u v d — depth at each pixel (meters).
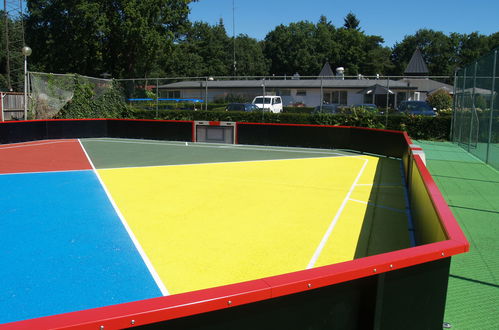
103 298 4.52
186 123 22.58
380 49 91.06
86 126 24.09
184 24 43.12
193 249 6.05
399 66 91.88
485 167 13.02
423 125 21.88
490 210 7.84
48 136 22.73
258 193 9.88
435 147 18.48
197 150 18.81
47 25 39.91
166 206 8.60
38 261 5.58
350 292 2.39
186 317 1.98
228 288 2.10
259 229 7.04
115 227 7.12
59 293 4.63
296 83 38.19
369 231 6.94
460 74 19.11
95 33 37.16
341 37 86.56
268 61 85.81
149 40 37.22
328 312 2.35
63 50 38.47
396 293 2.53
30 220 7.55
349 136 18.89
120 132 24.42
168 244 6.27
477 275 4.85
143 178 11.81
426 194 4.96
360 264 2.38
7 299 4.49
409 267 2.55
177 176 12.16
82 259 5.65
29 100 23.28
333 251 5.99
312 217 7.80
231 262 5.56
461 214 7.57
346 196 9.59
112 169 13.43
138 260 5.61
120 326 1.84
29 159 15.66
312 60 82.50
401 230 7.00
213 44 76.25
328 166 14.07
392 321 2.55
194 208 8.45
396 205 8.75
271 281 2.18
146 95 27.70
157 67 64.44
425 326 2.73
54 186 10.66
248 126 21.27
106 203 8.87
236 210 8.30
